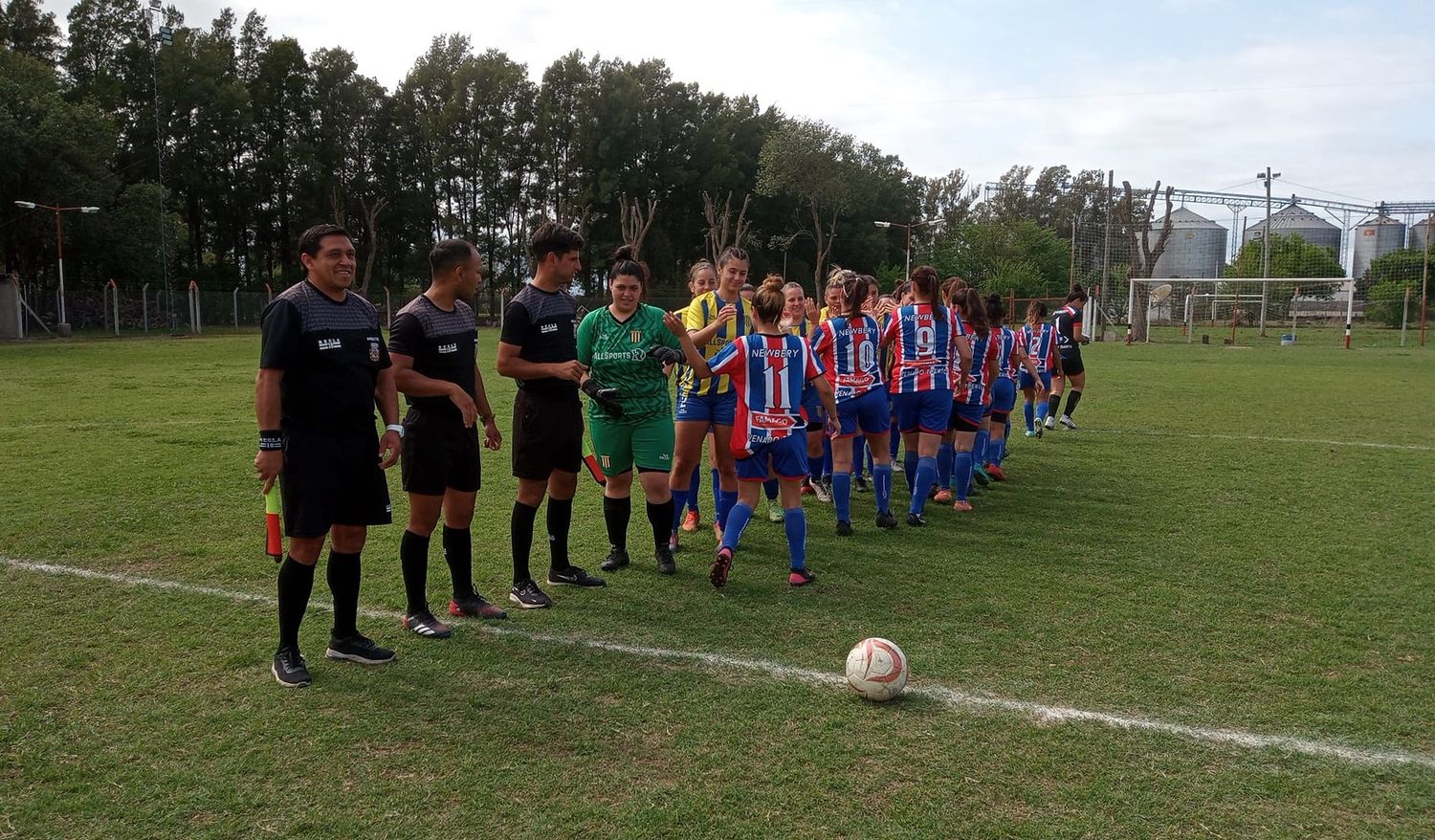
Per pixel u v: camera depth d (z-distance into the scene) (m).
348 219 56.28
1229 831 2.71
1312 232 60.41
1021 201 90.81
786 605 4.80
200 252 55.38
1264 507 7.21
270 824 2.71
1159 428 11.88
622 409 5.18
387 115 58.38
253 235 56.66
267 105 53.88
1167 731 3.35
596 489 7.98
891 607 4.76
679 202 63.19
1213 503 7.37
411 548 4.36
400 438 4.04
